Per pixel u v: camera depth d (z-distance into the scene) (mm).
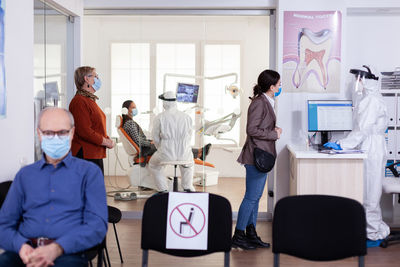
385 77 4906
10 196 2207
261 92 3984
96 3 5109
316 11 4859
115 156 5207
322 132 4648
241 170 5164
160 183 5172
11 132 3156
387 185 4219
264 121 3902
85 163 2266
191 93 5172
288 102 4922
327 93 4895
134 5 5074
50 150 2180
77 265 2113
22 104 3328
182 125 5164
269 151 3920
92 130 3979
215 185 5176
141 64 5199
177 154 5152
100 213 2209
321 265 3627
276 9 5008
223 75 5160
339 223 2215
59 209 2195
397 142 4879
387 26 4961
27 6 3387
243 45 5148
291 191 4660
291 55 4895
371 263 3719
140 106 5191
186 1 5047
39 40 4262
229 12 5137
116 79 5215
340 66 4871
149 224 2281
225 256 2268
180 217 2287
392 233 4324
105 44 5215
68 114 2264
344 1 4824
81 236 2102
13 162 3199
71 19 5047
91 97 4062
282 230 2250
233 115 5164
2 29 2959
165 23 5176
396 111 4875
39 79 4266
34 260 1994
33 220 2191
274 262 2264
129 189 5191
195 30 5168
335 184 3969
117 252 3926
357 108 4234
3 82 2990
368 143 4176
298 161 3973
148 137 5184
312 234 2234
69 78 5047
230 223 2275
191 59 5172
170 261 3734
